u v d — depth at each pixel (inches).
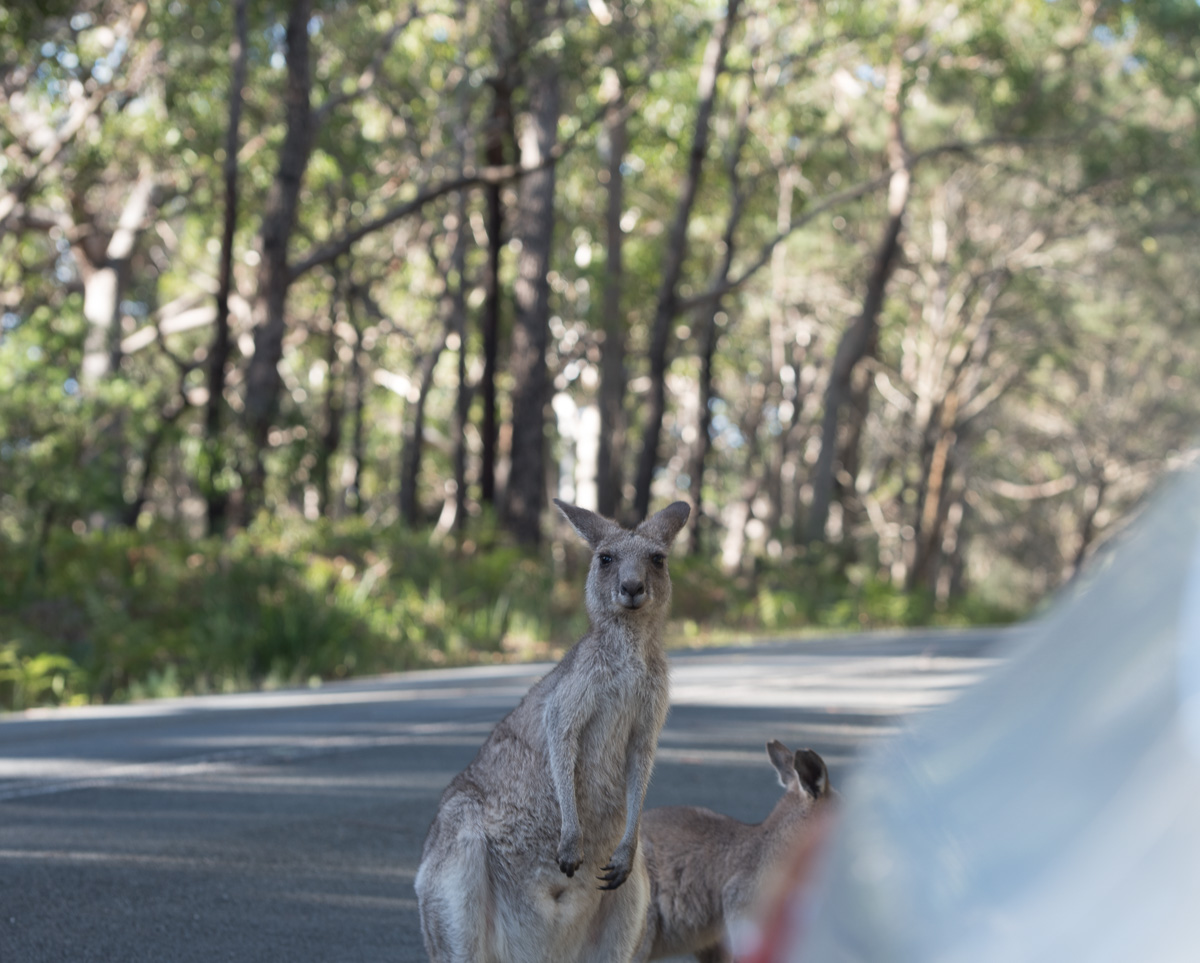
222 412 1050.7
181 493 1813.5
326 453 1107.9
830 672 671.8
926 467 1817.2
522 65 1157.7
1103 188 1572.3
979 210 1775.3
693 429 2347.4
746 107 1354.6
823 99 1710.1
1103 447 2123.5
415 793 346.3
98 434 937.5
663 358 1290.6
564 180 1747.0
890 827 47.8
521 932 175.0
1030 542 2817.4
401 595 923.4
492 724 475.5
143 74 1262.3
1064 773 42.1
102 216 1641.2
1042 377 2262.6
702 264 1894.7
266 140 1450.5
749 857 192.4
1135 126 1485.0
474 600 975.0
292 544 974.4
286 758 400.8
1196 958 34.0
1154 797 38.1
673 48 1155.3
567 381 1975.9
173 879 258.7
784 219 1695.4
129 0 1226.6
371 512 2479.1
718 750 415.5
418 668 794.8
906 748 52.2
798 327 2057.1
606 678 171.9
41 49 1180.5
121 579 809.5
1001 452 2352.4
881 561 2305.6
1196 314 1795.0
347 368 1979.6
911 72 1429.6
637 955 197.9
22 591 764.6
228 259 1064.2
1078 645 46.9
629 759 176.2
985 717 49.4
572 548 1192.8
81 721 489.7
